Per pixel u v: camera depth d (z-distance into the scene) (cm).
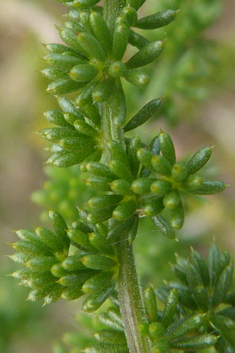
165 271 19
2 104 33
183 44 20
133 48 21
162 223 12
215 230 25
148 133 19
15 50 33
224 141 29
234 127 29
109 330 12
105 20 12
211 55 20
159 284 19
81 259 12
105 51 12
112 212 12
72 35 12
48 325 25
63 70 12
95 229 12
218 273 13
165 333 12
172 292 12
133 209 12
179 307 13
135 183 11
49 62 12
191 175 11
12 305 24
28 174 32
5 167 33
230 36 28
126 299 12
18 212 32
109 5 12
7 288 24
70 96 25
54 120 12
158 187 11
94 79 12
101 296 12
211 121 29
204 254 25
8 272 25
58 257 12
